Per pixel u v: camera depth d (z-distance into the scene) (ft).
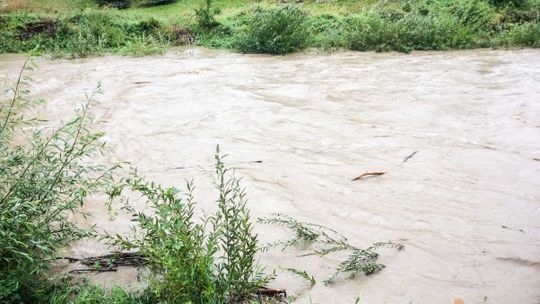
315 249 10.07
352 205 12.14
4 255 8.20
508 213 11.44
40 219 9.10
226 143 17.53
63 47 48.80
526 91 25.32
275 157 15.87
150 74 33.35
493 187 12.98
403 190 12.96
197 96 25.63
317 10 64.75
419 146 16.61
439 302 8.23
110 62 40.70
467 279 8.84
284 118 20.77
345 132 18.57
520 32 47.37
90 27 51.93
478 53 43.50
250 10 62.28
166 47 49.34
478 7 55.47
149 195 8.42
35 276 8.83
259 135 18.42
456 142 17.02
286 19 47.24
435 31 47.60
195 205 12.27
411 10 55.01
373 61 39.27
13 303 7.80
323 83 28.91
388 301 8.30
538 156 15.37
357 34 47.73
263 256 9.87
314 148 16.75
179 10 71.92
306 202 12.37
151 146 17.51
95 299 7.95
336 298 8.41
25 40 50.06
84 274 9.19
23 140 18.30
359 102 23.63
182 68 36.24
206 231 10.78
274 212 11.85
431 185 13.21
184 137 18.45
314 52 46.32
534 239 10.15
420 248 9.95
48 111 23.08
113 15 58.13
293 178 13.99
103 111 22.99
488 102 23.09
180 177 14.29
